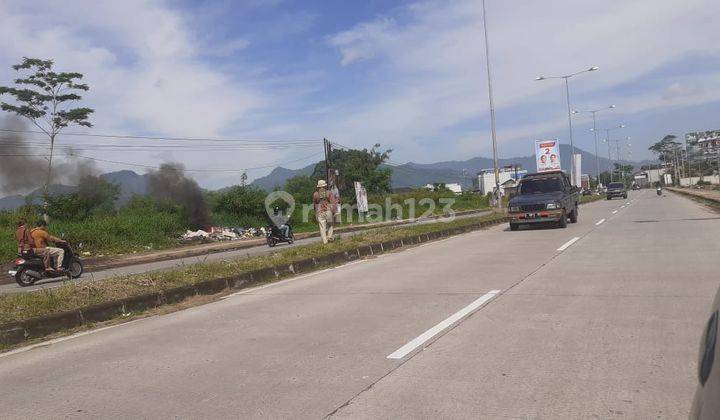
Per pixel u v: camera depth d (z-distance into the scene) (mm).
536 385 4453
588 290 8219
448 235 20281
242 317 7562
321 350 5695
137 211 34594
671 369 4680
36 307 7758
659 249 12414
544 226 21406
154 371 5238
